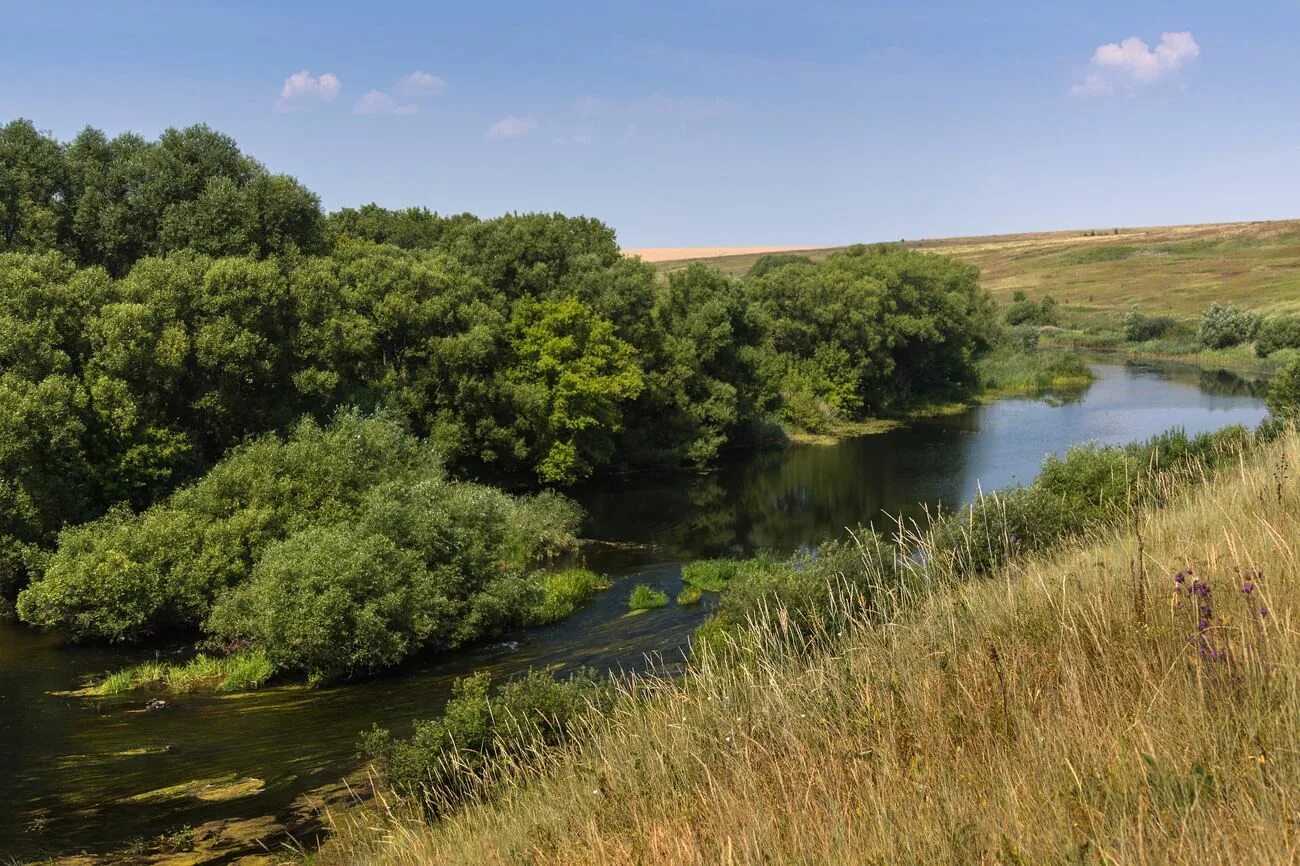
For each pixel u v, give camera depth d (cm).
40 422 2436
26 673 2019
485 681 1302
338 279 3572
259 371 2892
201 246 3231
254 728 1655
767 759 658
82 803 1312
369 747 1331
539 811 822
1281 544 667
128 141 3516
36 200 3186
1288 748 399
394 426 3017
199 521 2367
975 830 419
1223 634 536
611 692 1290
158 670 1991
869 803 497
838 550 1792
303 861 1050
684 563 2962
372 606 1970
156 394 2722
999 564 1361
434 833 920
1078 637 604
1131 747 451
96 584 2164
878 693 678
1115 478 1811
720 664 1129
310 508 2450
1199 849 354
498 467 4184
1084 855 376
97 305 2706
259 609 2023
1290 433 1470
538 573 2523
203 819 1244
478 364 3856
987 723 542
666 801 674
